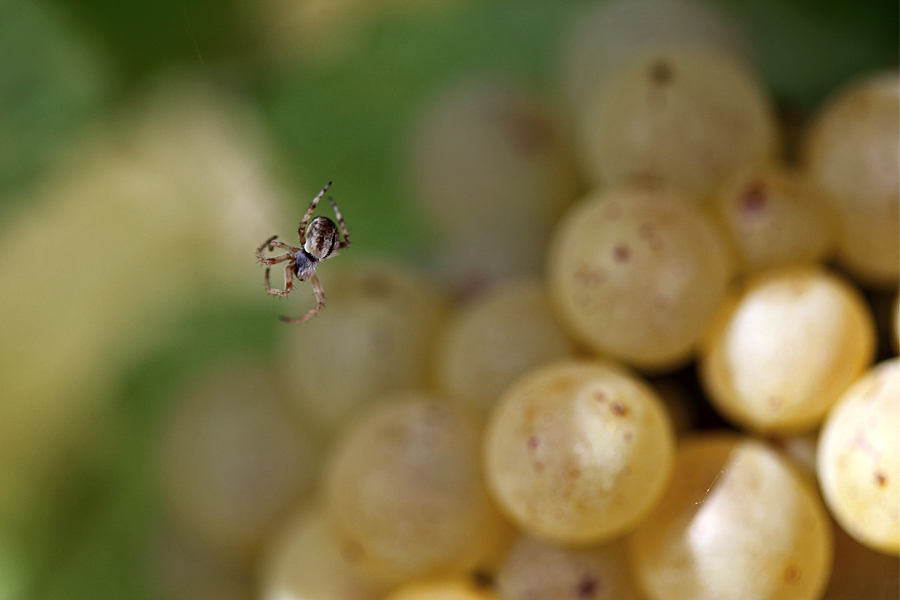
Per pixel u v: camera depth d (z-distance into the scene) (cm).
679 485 23
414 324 25
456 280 26
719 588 23
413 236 27
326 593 25
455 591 24
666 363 24
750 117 24
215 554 27
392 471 24
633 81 24
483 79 27
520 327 24
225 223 27
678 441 24
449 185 26
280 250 25
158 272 27
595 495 23
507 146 26
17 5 25
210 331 27
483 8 27
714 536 23
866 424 23
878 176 24
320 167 27
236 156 26
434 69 27
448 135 26
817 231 24
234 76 26
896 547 23
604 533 23
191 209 26
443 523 24
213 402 26
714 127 24
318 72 27
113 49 26
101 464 27
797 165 24
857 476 23
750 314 23
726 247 24
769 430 23
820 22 26
